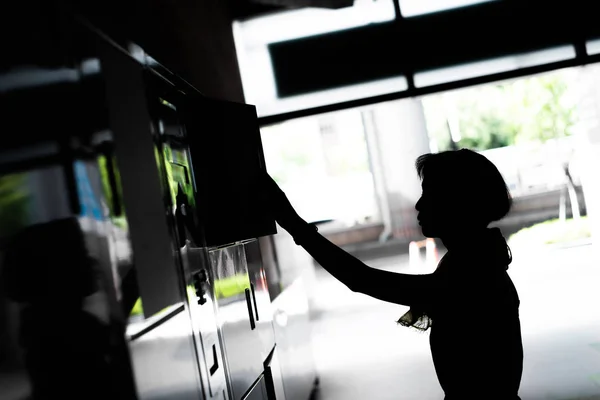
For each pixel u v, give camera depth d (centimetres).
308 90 447
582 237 964
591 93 734
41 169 98
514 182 1084
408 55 445
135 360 121
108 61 134
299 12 445
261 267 270
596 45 438
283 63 446
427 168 112
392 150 1099
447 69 444
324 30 446
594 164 764
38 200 96
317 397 434
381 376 465
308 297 788
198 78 269
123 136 136
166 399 134
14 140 91
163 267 146
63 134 107
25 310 88
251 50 445
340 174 1184
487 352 104
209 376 168
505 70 443
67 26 116
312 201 1135
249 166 177
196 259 173
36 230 94
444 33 444
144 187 143
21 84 96
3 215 86
